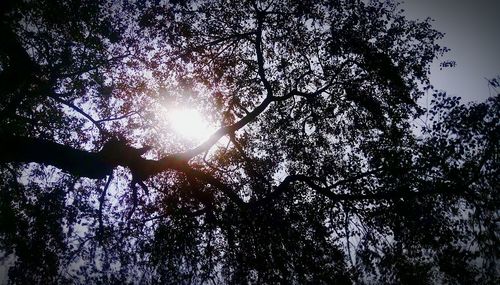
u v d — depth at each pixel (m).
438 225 9.24
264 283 9.57
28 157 7.32
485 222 8.77
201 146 9.57
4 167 12.23
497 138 8.33
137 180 8.87
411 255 9.73
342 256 9.95
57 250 11.71
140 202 11.63
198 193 10.05
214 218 10.13
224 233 10.46
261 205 9.70
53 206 11.84
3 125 10.74
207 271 10.38
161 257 10.70
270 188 10.68
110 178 10.27
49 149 7.41
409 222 9.52
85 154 7.79
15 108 10.20
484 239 8.73
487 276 8.64
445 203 9.37
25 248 11.34
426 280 9.36
